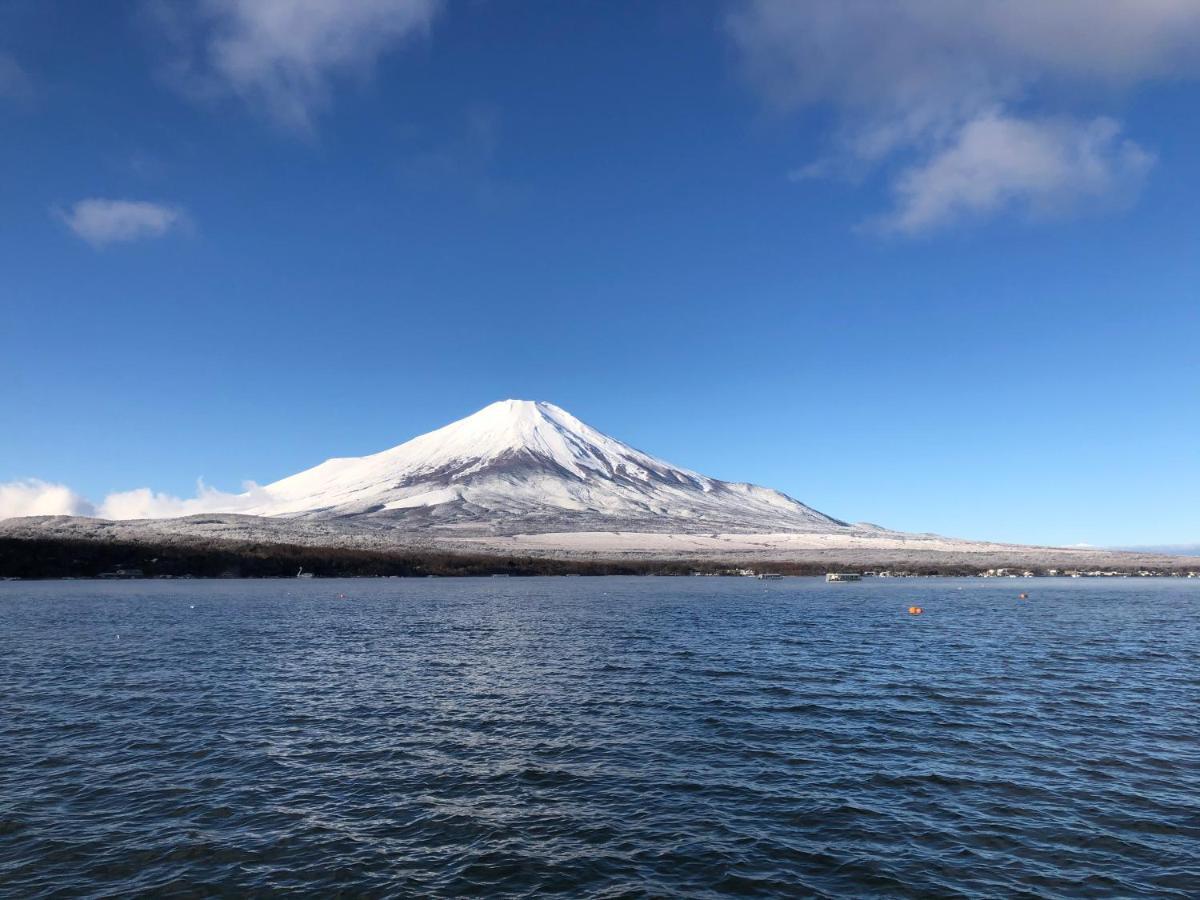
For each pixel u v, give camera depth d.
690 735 28.20
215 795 21.77
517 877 16.77
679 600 100.88
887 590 134.00
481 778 23.30
